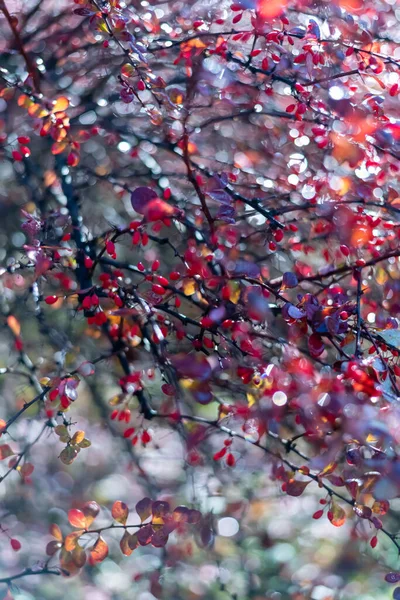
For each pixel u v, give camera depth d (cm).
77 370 219
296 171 273
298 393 206
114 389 449
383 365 196
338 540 528
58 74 354
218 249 211
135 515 523
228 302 222
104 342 342
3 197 401
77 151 242
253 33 248
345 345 211
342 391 196
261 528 525
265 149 312
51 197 350
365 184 247
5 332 391
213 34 250
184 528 251
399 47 279
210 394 228
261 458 338
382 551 493
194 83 254
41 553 511
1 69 268
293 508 550
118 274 239
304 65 248
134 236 223
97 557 196
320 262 298
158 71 305
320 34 233
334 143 229
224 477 381
